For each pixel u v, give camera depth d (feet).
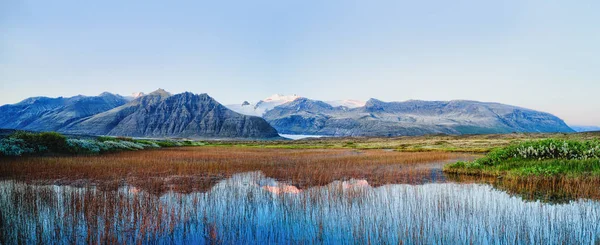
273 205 53.11
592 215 46.37
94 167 93.20
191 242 37.81
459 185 71.10
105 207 48.42
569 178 68.95
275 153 178.29
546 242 36.83
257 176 84.74
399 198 57.88
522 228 41.19
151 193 62.18
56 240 37.04
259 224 43.86
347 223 44.16
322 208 50.85
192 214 47.78
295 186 70.74
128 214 46.11
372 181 77.61
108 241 37.01
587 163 78.18
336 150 222.48
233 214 48.19
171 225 42.24
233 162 118.62
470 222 43.86
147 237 38.81
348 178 82.23
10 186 63.98
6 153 111.55
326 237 39.29
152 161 114.11
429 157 140.05
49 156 121.70
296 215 47.39
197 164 107.76
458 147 236.63
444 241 37.60
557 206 51.52
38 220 42.78
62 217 44.04
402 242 36.70
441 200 55.31
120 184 71.20
